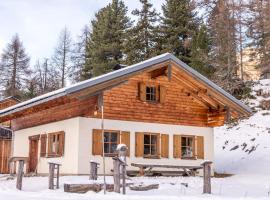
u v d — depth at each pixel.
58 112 20.38
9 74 62.31
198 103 22.19
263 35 38.47
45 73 72.88
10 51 63.12
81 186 12.60
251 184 17.17
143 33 41.56
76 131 18.80
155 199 10.59
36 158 22.36
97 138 19.00
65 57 66.88
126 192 12.77
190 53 38.09
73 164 18.66
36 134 22.48
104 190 12.23
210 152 22.12
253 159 23.84
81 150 18.59
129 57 40.78
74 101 18.50
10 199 10.07
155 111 20.78
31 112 21.34
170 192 13.23
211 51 37.31
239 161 24.38
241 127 29.59
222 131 30.09
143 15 41.97
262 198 11.41
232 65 36.66
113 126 19.45
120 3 47.38
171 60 19.80
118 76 18.02
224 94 20.88
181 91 21.73
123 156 13.23
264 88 34.88
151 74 20.86
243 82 36.03
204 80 20.58
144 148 20.42
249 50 41.41
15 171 24.09
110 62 43.28
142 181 15.12
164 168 20.39
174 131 21.19
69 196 11.13
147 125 20.44
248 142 26.52
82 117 18.88
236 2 38.16
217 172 22.98
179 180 17.17
